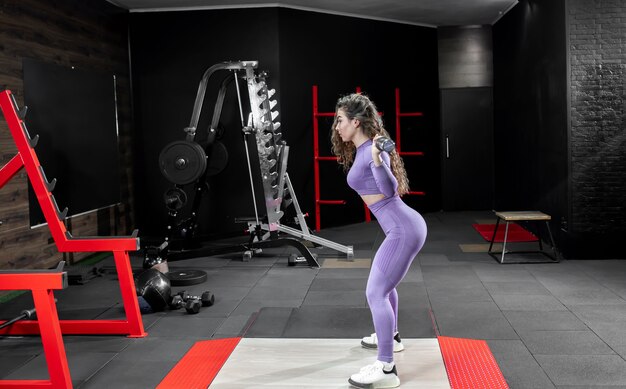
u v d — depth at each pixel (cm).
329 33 799
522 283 489
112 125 670
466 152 950
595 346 343
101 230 654
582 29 562
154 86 745
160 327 398
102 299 472
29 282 279
